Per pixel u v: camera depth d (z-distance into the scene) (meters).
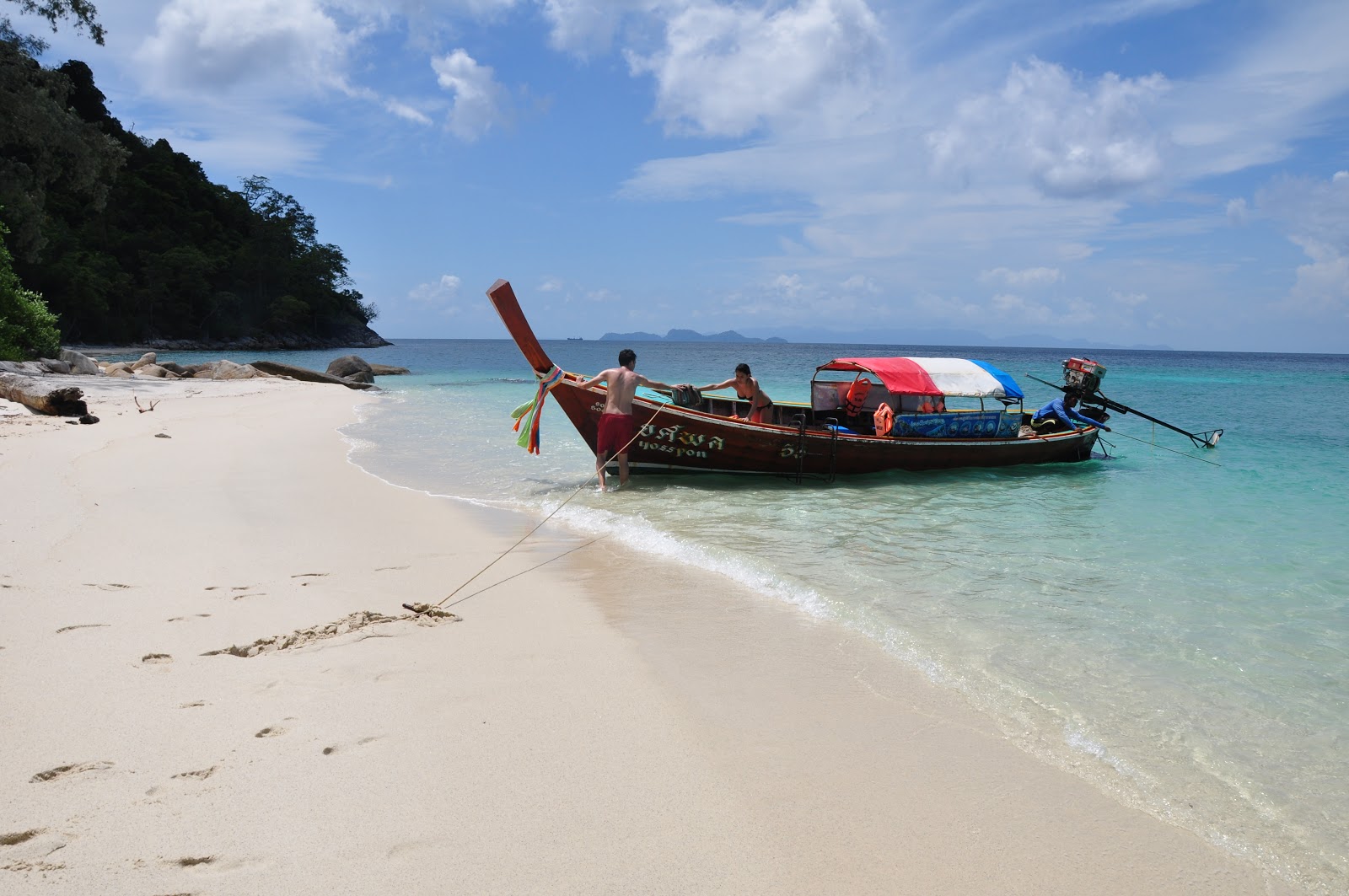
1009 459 13.21
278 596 5.52
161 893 2.46
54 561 5.95
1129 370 77.62
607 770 3.39
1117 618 5.74
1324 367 98.19
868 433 13.16
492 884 2.58
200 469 10.38
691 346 190.12
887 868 2.80
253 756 3.33
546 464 12.51
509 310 10.28
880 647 5.03
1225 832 3.16
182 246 89.06
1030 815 3.20
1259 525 8.95
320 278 110.06
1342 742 3.96
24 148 29.45
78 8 27.14
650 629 5.26
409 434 16.11
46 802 2.92
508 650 4.78
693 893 2.60
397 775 3.25
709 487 10.93
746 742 3.72
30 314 23.36
